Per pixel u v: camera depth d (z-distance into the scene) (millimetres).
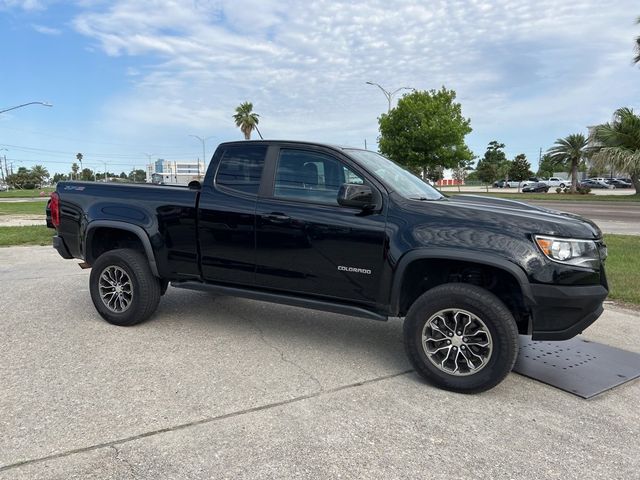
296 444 2945
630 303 6324
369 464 2766
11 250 10234
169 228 4801
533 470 2748
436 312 3711
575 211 23594
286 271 4320
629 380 4000
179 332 4926
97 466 2674
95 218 5102
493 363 3568
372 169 4215
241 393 3596
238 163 4645
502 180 84500
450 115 31281
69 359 4152
